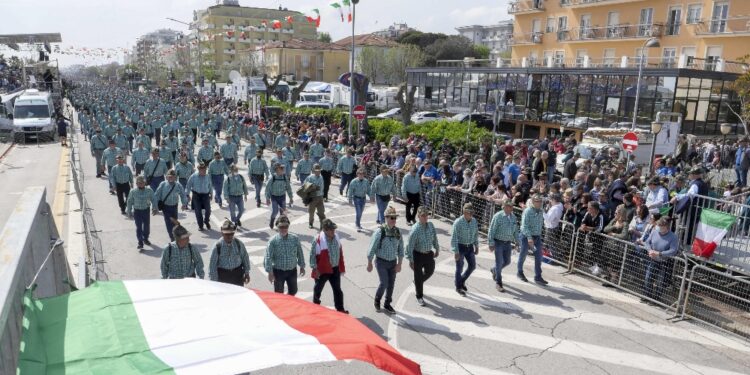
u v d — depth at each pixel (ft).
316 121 99.14
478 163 49.24
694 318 29.81
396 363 10.88
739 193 43.37
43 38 196.34
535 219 34.45
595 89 110.93
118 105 144.15
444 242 43.45
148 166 50.80
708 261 33.50
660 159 60.29
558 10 156.15
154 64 365.40
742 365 25.29
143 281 12.82
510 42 172.65
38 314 10.64
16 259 9.80
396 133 84.43
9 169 78.07
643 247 32.55
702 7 122.62
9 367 8.17
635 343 27.20
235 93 168.66
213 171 52.65
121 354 9.48
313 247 27.96
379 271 29.48
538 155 58.08
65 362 9.23
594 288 34.63
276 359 9.84
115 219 48.65
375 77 226.17
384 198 47.39
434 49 276.00
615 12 141.59
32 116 112.16
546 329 28.48
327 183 58.59
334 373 23.72
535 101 124.88
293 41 257.96
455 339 27.12
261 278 34.81
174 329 10.54
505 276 36.45
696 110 100.58
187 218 49.29
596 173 49.70
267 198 45.62
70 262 34.68
